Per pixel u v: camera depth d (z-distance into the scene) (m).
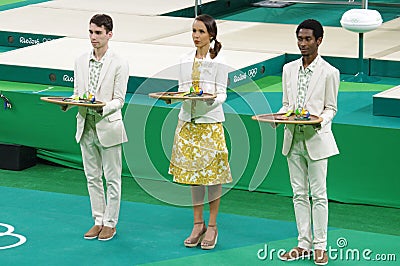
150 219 18.41
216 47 16.31
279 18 30.80
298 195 16.14
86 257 16.52
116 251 16.78
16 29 27.80
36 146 22.00
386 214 18.88
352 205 19.38
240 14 31.73
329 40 26.50
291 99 15.73
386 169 18.94
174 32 27.73
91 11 31.19
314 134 15.59
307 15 31.27
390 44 26.02
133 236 17.50
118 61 16.66
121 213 18.73
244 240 17.30
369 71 24.28
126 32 27.53
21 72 23.20
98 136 16.70
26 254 16.64
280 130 19.58
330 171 19.42
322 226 16.00
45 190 20.41
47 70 22.92
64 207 19.14
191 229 17.89
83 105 16.17
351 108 20.73
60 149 21.89
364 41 26.41
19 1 36.62
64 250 16.83
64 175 21.48
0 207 19.09
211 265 16.14
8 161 21.75
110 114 16.69
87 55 16.83
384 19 30.09
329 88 15.59
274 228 17.95
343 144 19.16
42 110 21.78
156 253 16.69
